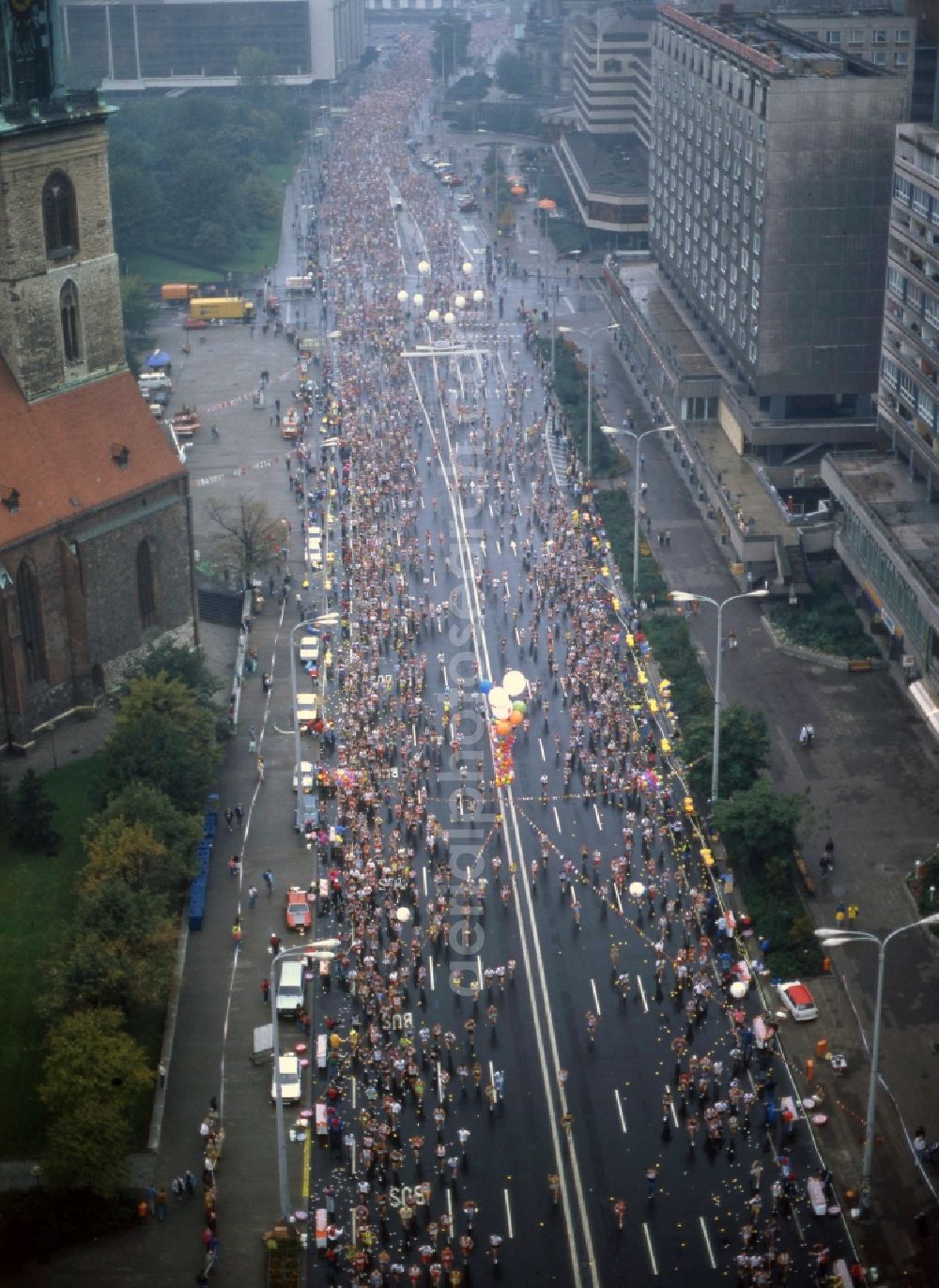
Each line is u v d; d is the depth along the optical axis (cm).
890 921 15350
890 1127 12888
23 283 17612
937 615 17812
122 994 13450
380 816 16962
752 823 15762
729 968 14562
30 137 17300
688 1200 12188
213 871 16188
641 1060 13612
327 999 14362
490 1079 13412
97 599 18400
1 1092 13200
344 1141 12800
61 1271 11612
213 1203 12106
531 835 16700
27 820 16162
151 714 16625
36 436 17962
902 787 17550
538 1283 11456
